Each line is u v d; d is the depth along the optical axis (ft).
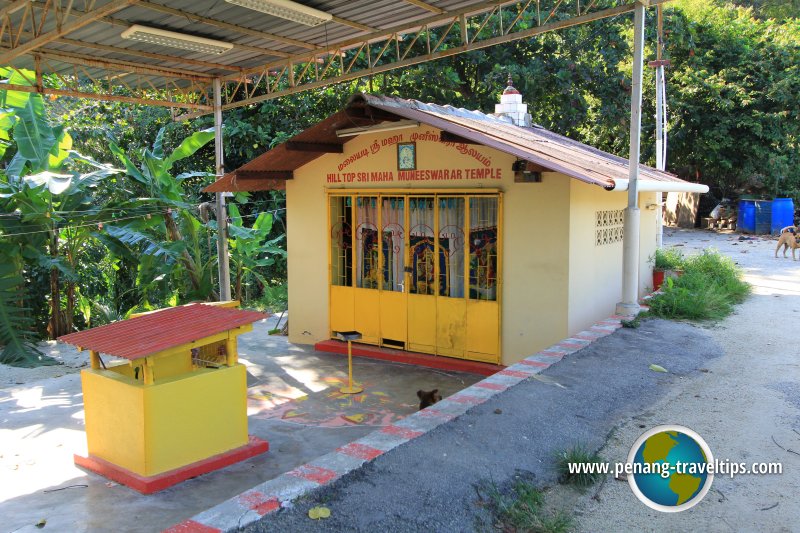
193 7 27.14
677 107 71.72
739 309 30.63
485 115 36.81
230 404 17.75
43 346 34.83
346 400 23.93
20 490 15.98
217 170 40.47
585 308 27.27
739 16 79.71
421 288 29.27
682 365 20.25
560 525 10.91
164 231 41.22
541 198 25.71
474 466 12.87
